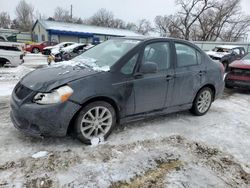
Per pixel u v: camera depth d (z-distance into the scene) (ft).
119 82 11.23
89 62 12.48
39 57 63.98
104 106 11.07
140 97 12.13
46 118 9.75
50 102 9.79
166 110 13.79
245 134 13.62
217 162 10.42
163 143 11.76
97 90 10.52
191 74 14.28
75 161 9.75
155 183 8.78
